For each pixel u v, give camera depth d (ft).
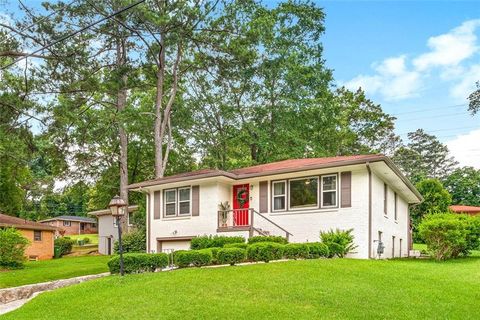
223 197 68.59
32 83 79.77
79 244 163.32
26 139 75.82
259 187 66.80
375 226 58.70
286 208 63.46
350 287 34.12
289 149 105.60
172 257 48.24
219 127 113.39
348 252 56.80
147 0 82.79
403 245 80.59
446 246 58.70
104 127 97.35
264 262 46.32
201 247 60.08
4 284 51.26
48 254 107.65
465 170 183.42
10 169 91.15
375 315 27.71
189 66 99.04
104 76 91.40
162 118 102.06
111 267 44.27
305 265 42.16
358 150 147.74
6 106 73.67
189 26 85.10
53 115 80.38
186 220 70.64
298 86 106.52
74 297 35.12
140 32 84.53
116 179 117.60
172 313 28.96
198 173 72.38
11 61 76.02
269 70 104.68
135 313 29.48
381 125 150.82
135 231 87.61
